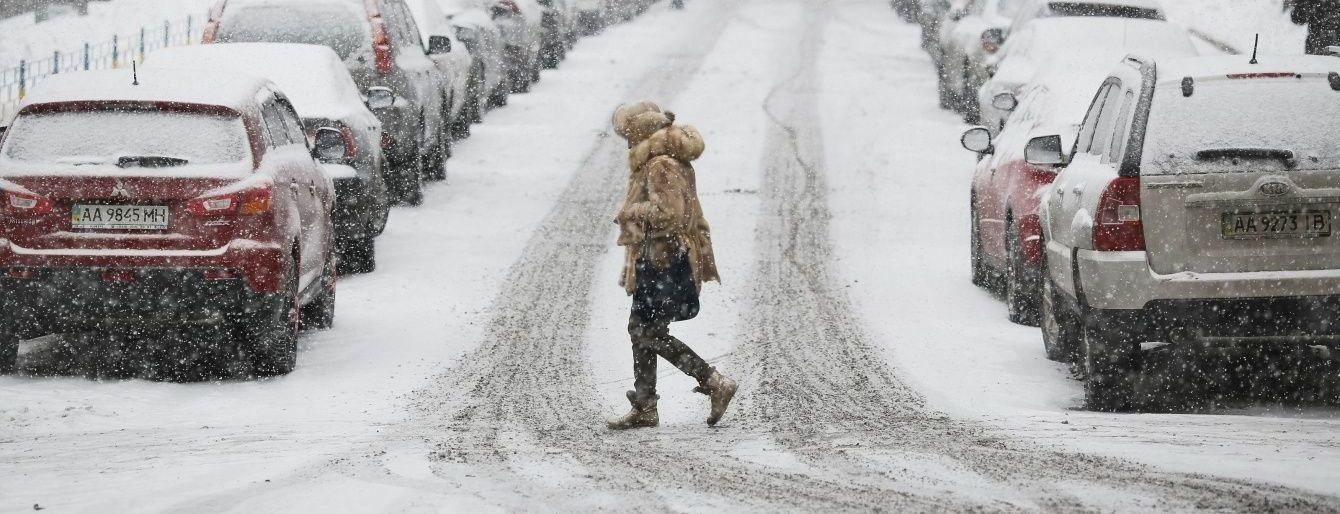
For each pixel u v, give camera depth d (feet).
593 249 109.09
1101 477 43.16
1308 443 48.91
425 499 41.75
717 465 46.91
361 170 99.76
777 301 89.97
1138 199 58.49
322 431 55.31
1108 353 59.82
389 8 126.82
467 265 102.68
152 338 76.48
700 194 134.51
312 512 40.27
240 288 66.85
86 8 286.66
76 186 66.23
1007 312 87.61
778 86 211.61
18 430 56.03
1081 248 60.49
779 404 61.31
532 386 66.85
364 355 75.25
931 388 65.62
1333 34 123.75
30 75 202.28
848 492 41.88
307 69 103.19
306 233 75.92
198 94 70.49
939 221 122.31
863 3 364.99
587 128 175.32
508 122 179.32
